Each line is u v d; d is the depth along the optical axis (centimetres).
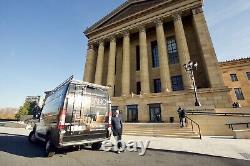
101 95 804
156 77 2880
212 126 1457
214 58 2214
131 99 2552
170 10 2825
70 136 637
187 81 2250
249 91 3447
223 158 647
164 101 2302
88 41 3803
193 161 606
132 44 3394
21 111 6322
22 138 1245
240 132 1189
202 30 2433
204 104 2047
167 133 1406
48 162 583
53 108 757
